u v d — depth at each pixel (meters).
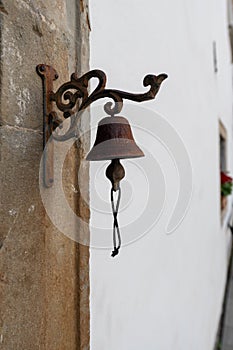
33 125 0.58
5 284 0.52
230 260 5.25
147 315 1.46
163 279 1.69
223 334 3.34
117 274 1.18
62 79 0.67
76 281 0.73
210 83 3.18
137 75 1.36
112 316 1.12
